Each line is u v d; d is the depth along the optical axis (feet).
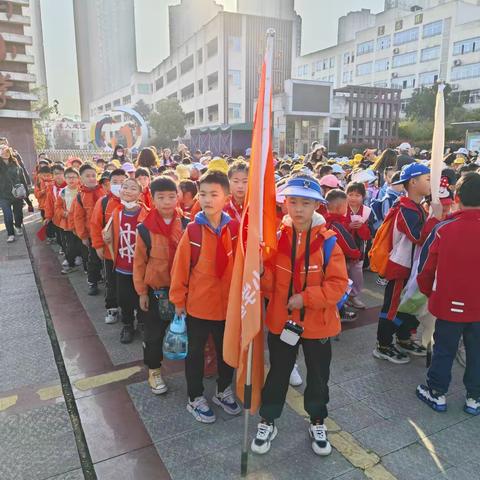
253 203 7.09
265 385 8.34
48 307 16.21
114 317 14.73
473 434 8.94
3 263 22.07
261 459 8.22
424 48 176.45
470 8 165.07
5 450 8.59
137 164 23.00
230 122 170.19
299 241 7.91
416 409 9.80
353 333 13.80
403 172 11.18
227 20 164.14
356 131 143.84
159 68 250.78
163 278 9.88
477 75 157.99
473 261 8.84
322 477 7.79
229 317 7.89
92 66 447.01
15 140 61.72
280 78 172.04
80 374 11.41
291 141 143.43
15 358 12.29
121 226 12.27
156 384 10.41
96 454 8.41
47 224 24.93
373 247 11.68
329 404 9.99
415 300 10.84
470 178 8.96
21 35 59.67
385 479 7.73
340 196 13.37
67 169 20.13
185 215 12.07
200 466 8.07
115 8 425.28
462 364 11.83
